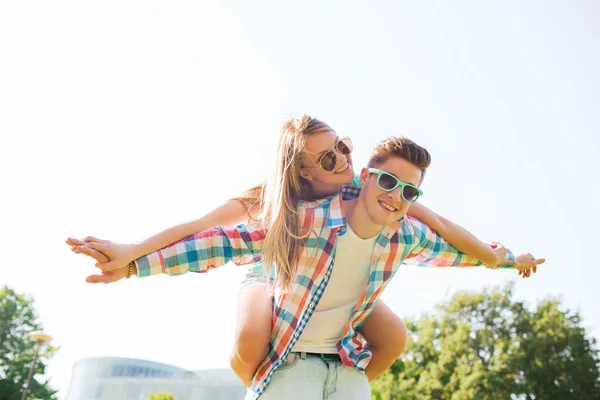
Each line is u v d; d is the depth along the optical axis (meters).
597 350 24.05
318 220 2.08
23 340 28.88
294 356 2.02
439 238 2.34
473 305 25.84
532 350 24.08
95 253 1.79
